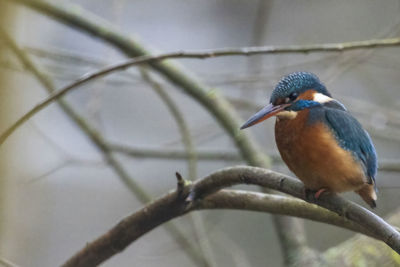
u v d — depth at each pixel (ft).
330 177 20.93
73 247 50.55
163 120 54.80
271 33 50.47
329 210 20.42
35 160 48.91
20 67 35.45
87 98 47.88
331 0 50.67
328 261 31.19
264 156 34.45
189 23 55.52
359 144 21.85
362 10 50.24
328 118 21.59
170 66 35.55
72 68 41.06
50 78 35.58
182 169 54.65
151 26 54.95
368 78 41.06
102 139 36.88
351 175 21.15
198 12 55.72
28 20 42.80
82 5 50.55
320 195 20.39
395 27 38.81
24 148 41.63
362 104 39.17
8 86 26.00
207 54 24.30
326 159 20.94
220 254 43.73
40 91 46.62
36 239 45.50
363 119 39.37
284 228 32.45
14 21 33.27
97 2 50.67
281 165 38.14
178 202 21.36
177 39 54.60
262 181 20.45
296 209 21.31
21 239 39.93
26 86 41.93
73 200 52.60
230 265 43.50
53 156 49.67
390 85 47.24
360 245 31.27
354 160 21.29
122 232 22.02
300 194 20.31
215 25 55.52
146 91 55.31
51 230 49.93
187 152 34.91
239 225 47.75
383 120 39.06
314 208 21.26
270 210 21.40
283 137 21.97
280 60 43.55
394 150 48.73
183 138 35.24
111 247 22.21
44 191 48.34
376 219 18.99
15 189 32.35
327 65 41.06
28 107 43.55
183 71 35.73
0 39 30.25
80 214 52.31
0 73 25.57
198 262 33.94
